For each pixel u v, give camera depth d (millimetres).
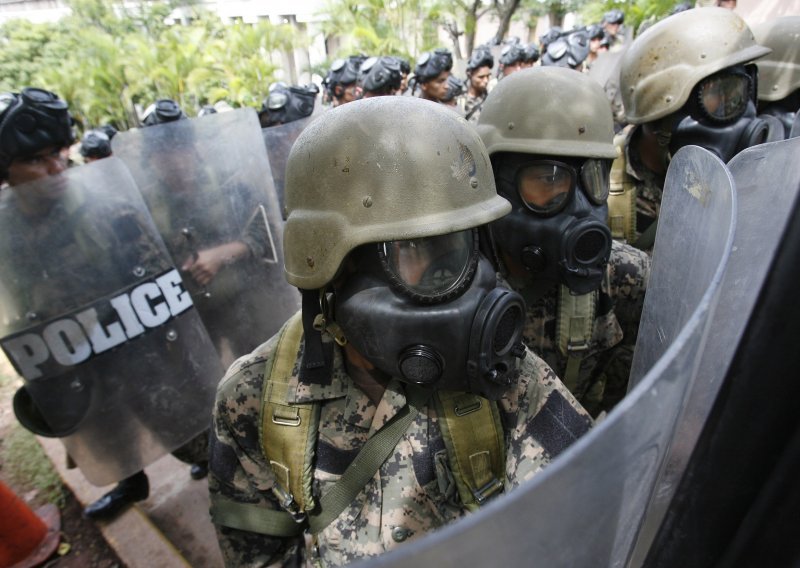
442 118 1021
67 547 2480
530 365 1247
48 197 1719
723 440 609
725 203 613
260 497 1342
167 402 2084
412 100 1052
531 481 351
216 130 2303
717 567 636
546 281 1894
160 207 2191
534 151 1649
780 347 546
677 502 675
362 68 4648
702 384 651
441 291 979
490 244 1236
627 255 1980
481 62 6645
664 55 2312
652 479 536
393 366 1041
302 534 1441
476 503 1151
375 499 1187
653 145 2471
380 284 1021
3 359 4355
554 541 434
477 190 1021
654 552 713
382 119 996
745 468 594
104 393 1919
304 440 1189
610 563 563
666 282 865
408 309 980
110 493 2590
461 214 971
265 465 1323
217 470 1328
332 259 1006
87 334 1842
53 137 1900
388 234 949
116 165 1872
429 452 1177
